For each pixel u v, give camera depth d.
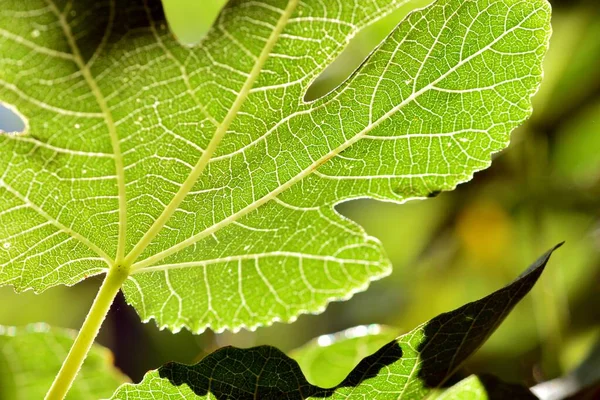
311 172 0.38
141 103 0.36
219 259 0.39
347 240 0.39
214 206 0.38
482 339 0.39
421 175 0.38
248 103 0.36
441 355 0.38
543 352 0.56
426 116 0.37
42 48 0.34
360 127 0.38
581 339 0.56
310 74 0.36
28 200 0.37
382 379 0.38
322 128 0.37
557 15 0.55
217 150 0.37
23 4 0.34
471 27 0.36
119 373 0.49
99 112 0.35
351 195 0.39
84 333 0.38
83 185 0.37
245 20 0.35
